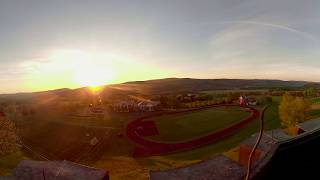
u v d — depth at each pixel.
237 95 150.12
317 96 117.69
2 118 67.25
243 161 33.72
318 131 9.16
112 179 49.97
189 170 25.91
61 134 98.81
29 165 29.88
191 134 88.88
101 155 77.19
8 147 65.31
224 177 23.80
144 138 88.88
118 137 91.00
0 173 48.19
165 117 113.44
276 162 8.34
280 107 74.88
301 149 8.77
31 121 117.69
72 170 28.80
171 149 77.06
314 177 8.59
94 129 101.06
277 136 38.41
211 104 134.88
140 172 54.75
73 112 132.88
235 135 83.31
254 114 101.81
